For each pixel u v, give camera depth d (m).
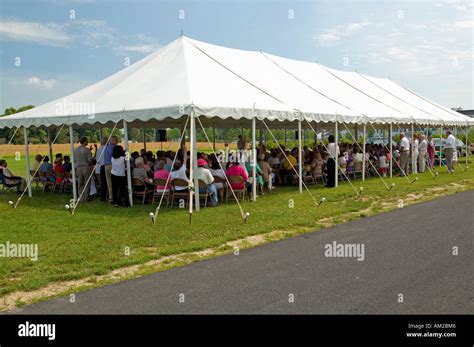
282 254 6.32
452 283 4.94
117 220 8.95
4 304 4.63
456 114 22.41
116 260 6.11
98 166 12.43
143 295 4.79
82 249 6.69
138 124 17.80
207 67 12.30
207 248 6.74
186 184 10.26
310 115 12.26
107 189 11.84
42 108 13.49
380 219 8.75
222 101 10.30
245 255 6.31
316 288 4.89
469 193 12.28
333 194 12.27
